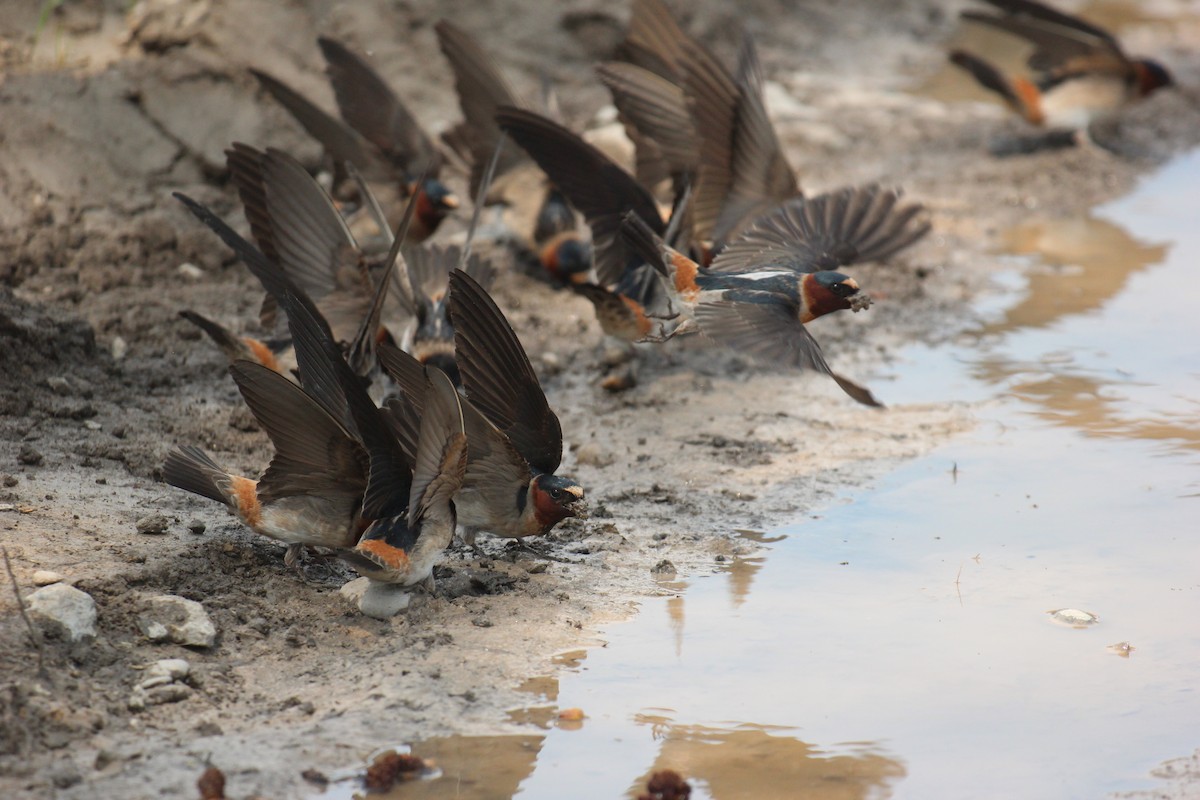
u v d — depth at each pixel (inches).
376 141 681.0
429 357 530.6
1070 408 601.0
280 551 437.1
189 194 717.9
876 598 440.1
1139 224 852.0
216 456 507.5
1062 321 701.9
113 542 422.9
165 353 596.4
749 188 553.0
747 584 448.1
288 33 818.2
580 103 935.0
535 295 715.4
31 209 671.8
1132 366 645.3
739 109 550.0
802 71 1117.7
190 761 331.3
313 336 390.3
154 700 351.6
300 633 393.4
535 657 393.4
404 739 348.8
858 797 332.5
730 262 455.2
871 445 566.3
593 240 581.9
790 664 396.5
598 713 366.6
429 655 388.5
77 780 318.7
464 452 358.0
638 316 583.8
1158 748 357.1
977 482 531.5
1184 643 412.2
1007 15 1134.4
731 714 369.1
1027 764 349.1
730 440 568.7
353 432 392.8
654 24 660.7
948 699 379.9
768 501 514.3
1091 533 488.7
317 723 352.5
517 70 942.4
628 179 574.2
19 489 452.4
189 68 765.9
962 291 742.5
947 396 615.8
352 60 684.1
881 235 461.4
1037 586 449.1
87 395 540.4
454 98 890.1
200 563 417.7
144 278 666.8
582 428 577.0
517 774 337.4
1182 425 582.2
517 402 424.2
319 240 495.8
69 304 628.1
